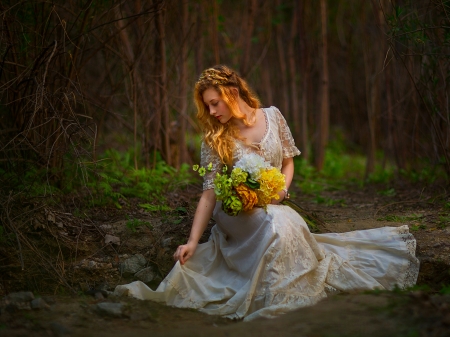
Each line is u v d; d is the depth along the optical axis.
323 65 9.05
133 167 6.35
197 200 5.61
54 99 4.95
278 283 3.62
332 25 11.89
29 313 3.31
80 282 4.11
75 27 5.83
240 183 3.80
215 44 7.97
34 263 4.03
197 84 3.98
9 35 4.77
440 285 3.98
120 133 8.07
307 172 8.44
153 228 4.61
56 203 4.70
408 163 7.86
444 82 5.92
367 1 10.22
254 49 9.61
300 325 3.01
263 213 3.80
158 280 4.24
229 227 3.92
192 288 3.80
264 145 4.04
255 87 9.66
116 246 4.41
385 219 4.96
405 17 5.48
